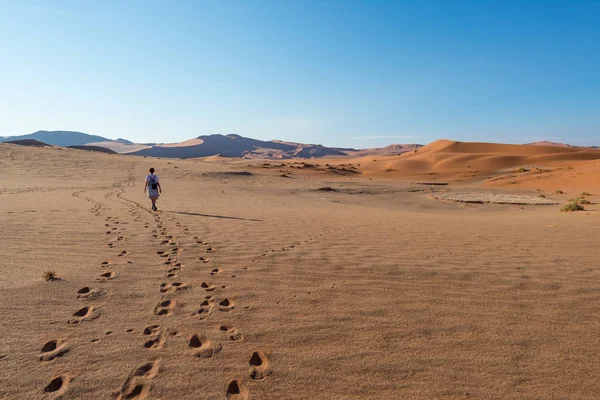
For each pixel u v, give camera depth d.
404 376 2.56
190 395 2.35
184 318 3.47
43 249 5.68
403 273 4.82
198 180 35.91
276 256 5.68
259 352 2.89
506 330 3.21
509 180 45.28
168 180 33.66
